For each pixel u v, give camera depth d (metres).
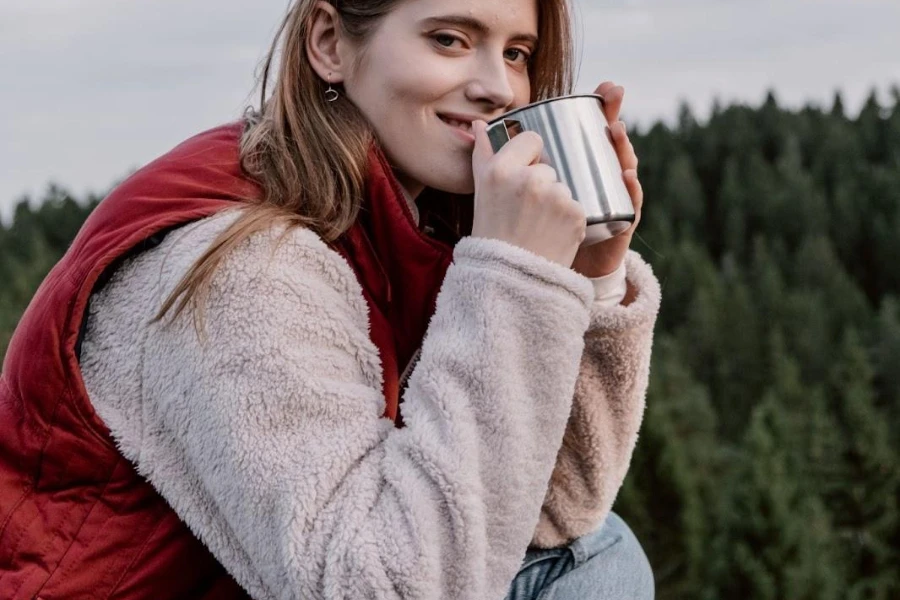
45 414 1.51
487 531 1.46
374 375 1.55
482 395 1.46
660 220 30.53
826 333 22.77
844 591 13.83
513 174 1.53
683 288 25.30
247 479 1.43
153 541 1.53
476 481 1.43
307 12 1.68
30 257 26.58
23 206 31.11
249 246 1.49
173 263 1.50
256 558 1.46
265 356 1.44
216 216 1.53
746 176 35.88
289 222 1.53
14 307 15.85
